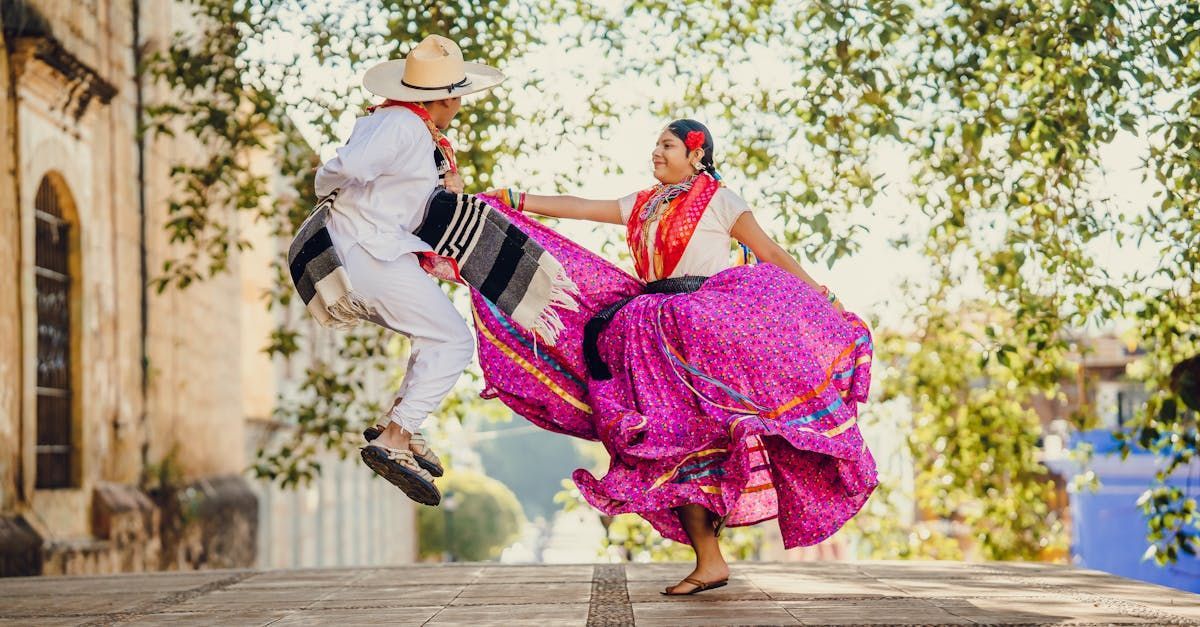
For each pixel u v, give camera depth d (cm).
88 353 1088
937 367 1111
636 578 562
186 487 1306
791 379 462
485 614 451
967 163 878
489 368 503
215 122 970
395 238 455
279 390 1808
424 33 893
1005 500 1129
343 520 2391
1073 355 1177
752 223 490
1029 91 825
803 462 465
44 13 986
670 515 494
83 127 1087
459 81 471
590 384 486
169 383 1289
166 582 601
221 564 1424
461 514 3766
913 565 620
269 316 1738
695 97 934
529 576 580
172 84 973
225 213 1491
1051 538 1140
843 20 813
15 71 950
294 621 449
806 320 472
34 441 966
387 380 1092
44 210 1040
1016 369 1038
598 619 426
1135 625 405
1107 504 1630
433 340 459
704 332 465
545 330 469
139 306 1211
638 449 455
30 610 505
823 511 464
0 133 935
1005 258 901
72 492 1043
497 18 902
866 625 405
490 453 8369
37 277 1023
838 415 463
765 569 602
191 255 1015
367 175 447
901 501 1338
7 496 925
